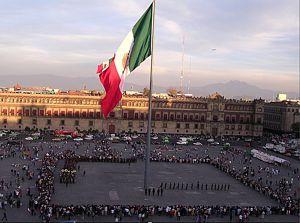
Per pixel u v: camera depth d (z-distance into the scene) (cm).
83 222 6844
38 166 11162
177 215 7350
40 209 7150
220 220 7312
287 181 10944
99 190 9038
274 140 19938
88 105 19850
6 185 8812
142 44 7550
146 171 8781
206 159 13425
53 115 19638
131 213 7369
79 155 13100
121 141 17125
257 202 8669
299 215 7838
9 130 18850
